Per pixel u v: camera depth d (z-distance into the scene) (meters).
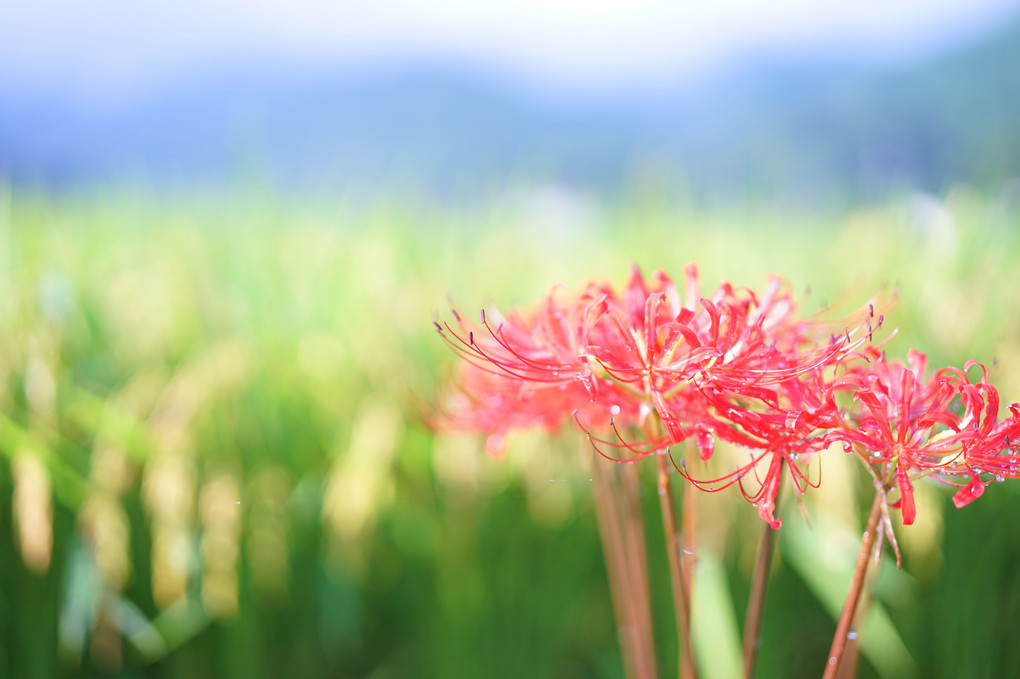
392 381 0.91
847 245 1.11
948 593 0.89
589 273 1.08
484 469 0.90
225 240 1.07
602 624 1.06
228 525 0.85
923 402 0.59
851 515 0.83
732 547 0.92
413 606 1.01
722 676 0.84
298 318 0.98
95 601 0.82
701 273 1.08
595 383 0.61
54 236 1.07
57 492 0.84
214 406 0.90
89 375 0.95
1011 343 0.87
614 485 0.74
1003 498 0.87
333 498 0.86
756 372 0.59
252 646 0.90
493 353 0.65
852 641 0.75
